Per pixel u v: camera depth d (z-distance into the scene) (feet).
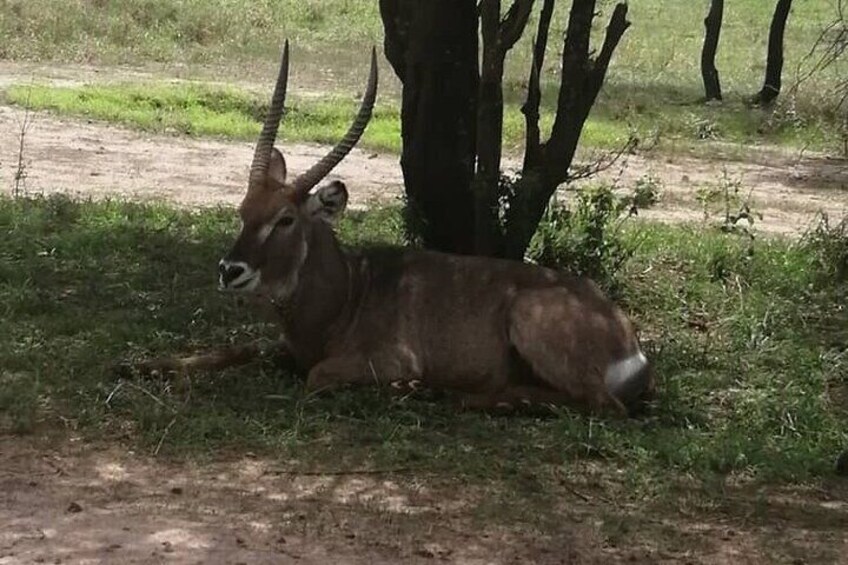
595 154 67.15
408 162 38.17
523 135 70.23
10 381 29.50
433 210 38.17
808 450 28.45
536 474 26.48
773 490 26.84
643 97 87.86
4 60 85.71
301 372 31.35
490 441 28.02
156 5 101.50
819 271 43.19
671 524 24.77
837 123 77.25
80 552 21.90
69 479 25.11
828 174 68.80
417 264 30.94
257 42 99.40
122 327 33.40
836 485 27.32
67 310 34.81
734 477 27.30
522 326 29.78
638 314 38.47
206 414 28.14
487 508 24.63
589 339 29.53
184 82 80.84
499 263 30.89
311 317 30.14
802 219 56.90
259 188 29.91
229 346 32.32
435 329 30.35
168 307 35.47
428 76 37.27
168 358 31.24
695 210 56.65
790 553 23.71
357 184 58.29
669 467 27.35
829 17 131.64
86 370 30.50
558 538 23.65
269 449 26.96
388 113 74.79
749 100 88.43
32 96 70.59
